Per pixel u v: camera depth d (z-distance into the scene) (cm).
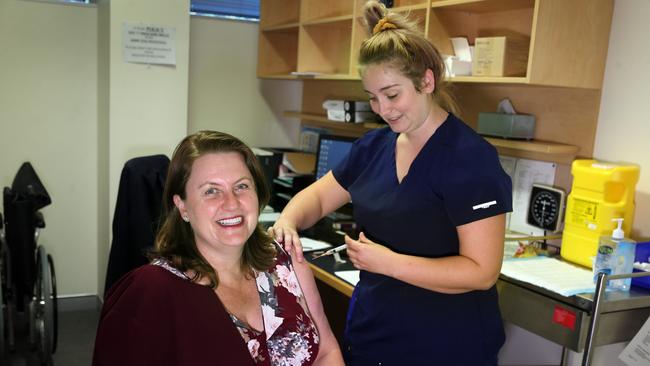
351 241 155
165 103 335
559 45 204
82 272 367
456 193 144
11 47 327
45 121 341
